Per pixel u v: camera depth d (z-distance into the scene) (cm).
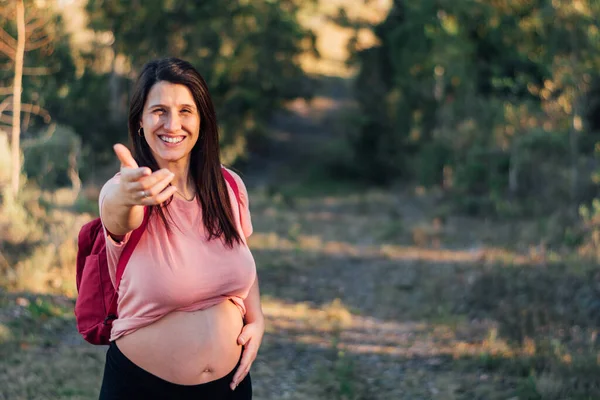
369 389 622
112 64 2408
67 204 1238
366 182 3052
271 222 1738
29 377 553
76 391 535
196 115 236
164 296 233
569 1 1414
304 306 940
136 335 238
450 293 980
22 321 683
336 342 777
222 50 2577
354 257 1309
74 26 2252
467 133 1905
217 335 242
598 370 621
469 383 632
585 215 1244
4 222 919
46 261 843
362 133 3044
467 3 1823
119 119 2323
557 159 1588
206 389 241
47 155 1374
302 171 3222
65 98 1994
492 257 1162
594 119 1638
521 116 1688
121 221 217
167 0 2398
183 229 236
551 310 832
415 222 1702
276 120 4028
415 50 2544
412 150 2753
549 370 648
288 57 2906
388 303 978
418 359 721
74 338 674
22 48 1081
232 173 259
